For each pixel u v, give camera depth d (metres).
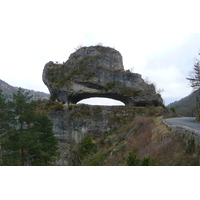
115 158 24.80
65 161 46.22
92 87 59.34
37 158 28.16
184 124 25.80
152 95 59.69
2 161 24.52
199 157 11.18
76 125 53.44
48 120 31.88
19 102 27.44
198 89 45.78
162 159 14.25
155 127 26.62
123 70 65.56
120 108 55.56
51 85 58.47
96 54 63.97
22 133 26.72
